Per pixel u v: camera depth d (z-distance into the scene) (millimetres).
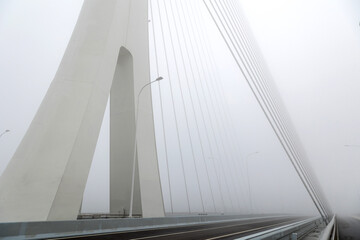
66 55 15539
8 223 7461
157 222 14430
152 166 18297
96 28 15898
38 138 12805
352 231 16812
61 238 8492
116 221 11484
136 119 16750
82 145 13172
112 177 18312
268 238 4906
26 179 12023
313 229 14523
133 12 20422
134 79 18984
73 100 13742
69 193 12180
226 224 18125
